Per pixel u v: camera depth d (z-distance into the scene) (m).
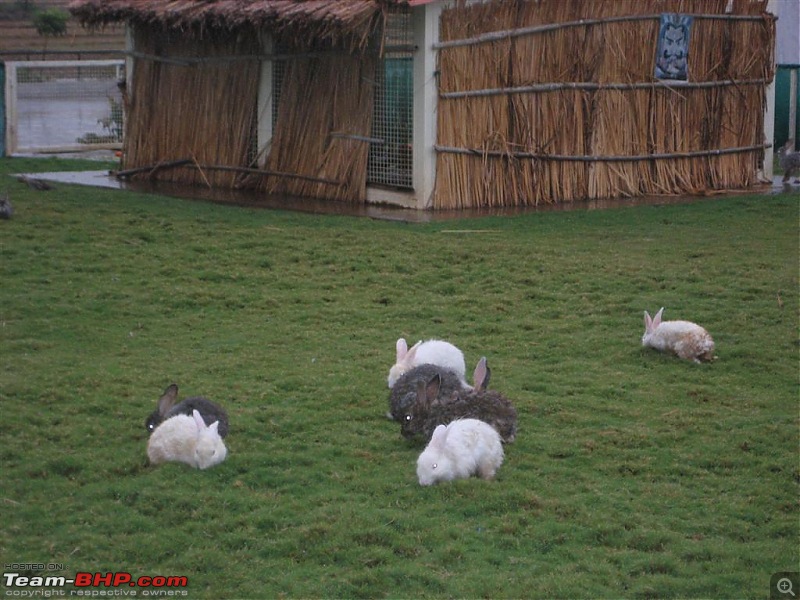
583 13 30.44
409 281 21.88
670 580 10.52
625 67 31.48
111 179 34.44
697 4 32.47
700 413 15.12
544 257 23.42
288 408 14.91
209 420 13.47
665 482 12.88
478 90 29.00
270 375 16.34
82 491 12.03
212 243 24.22
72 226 25.45
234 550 10.90
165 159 34.62
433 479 12.26
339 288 21.38
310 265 22.83
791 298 20.69
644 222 27.47
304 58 31.03
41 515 11.51
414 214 28.09
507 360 17.42
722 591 10.38
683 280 21.88
